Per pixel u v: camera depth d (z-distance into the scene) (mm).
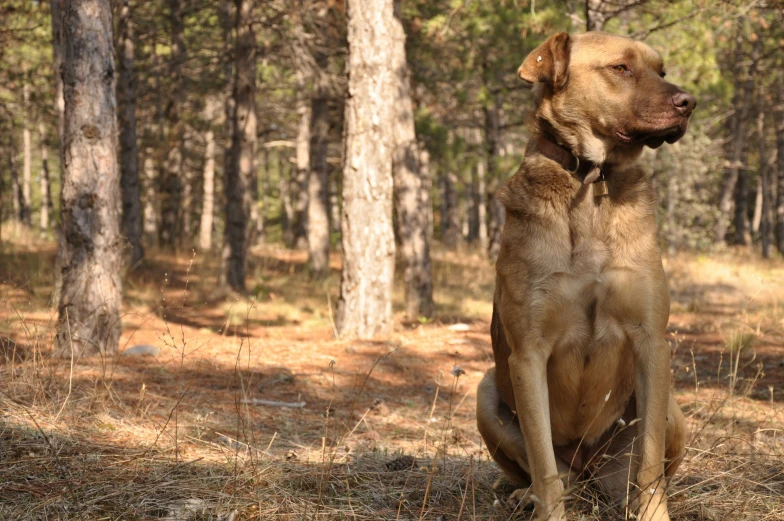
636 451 3436
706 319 11070
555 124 3363
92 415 4535
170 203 25422
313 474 3791
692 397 6293
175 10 19297
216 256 21188
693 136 24219
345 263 9211
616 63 3287
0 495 3154
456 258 22000
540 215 3246
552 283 3193
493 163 16891
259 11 15445
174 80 20391
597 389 3338
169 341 8773
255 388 6211
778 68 23109
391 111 9055
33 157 48125
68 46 6875
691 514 3461
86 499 3201
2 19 15555
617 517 3385
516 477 3752
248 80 14484
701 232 26688
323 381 6688
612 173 3307
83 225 6883
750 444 4305
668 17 10758
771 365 7758
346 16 9117
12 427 4023
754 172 42812
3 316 9227
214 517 3117
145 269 17141
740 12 8930
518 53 14992
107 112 6988
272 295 13688
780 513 3383
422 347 8609
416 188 11914
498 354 3668
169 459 3838
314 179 18000
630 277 3162
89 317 6883
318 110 17984
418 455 4512
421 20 15375
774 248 34094
